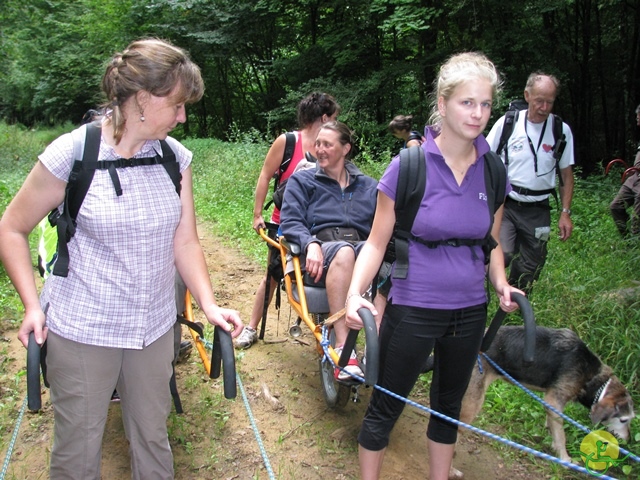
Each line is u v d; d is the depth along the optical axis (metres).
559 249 6.21
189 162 2.39
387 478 3.21
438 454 2.78
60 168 2.07
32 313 2.13
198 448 3.42
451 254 2.44
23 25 30.62
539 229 4.93
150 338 2.28
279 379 4.23
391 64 14.31
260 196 4.70
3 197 8.98
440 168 2.39
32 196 2.11
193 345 4.59
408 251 2.45
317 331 3.36
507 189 2.55
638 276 5.18
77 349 2.18
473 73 2.26
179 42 21.03
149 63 2.01
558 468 3.37
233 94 25.23
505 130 4.88
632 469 3.35
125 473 3.19
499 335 3.53
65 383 2.21
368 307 2.31
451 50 13.48
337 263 3.58
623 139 15.75
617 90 15.96
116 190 2.10
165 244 2.26
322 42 16.86
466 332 2.55
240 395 3.97
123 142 2.14
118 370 2.29
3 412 3.68
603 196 9.00
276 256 4.42
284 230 3.96
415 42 15.71
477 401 3.38
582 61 15.55
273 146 4.57
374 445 2.67
